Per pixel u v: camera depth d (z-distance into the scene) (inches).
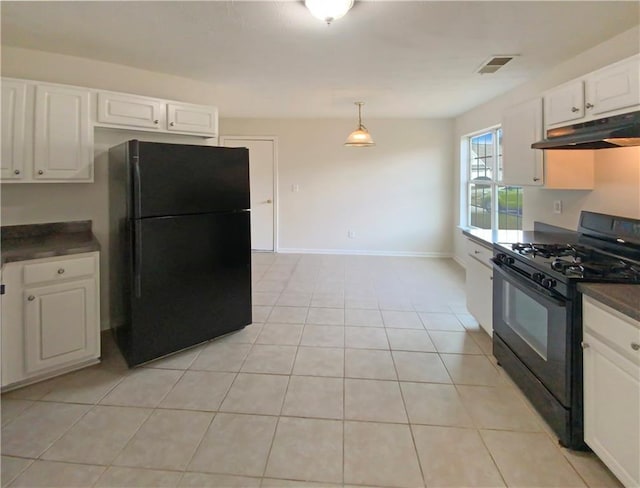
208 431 76.9
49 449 71.1
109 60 117.0
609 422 61.6
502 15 86.6
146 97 117.7
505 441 73.9
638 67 73.4
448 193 243.6
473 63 121.2
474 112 202.4
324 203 252.2
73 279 96.6
